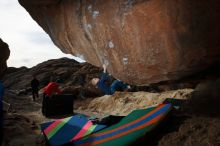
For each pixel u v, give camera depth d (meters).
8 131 6.52
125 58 6.00
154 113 4.86
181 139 3.99
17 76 23.97
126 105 9.54
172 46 5.01
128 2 5.47
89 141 4.75
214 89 4.98
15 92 18.39
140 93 10.09
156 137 4.40
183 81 5.48
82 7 6.82
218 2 4.36
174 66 5.12
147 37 5.32
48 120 9.05
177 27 4.84
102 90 13.67
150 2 5.07
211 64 4.77
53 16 8.25
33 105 13.15
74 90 14.27
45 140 5.62
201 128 4.10
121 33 5.84
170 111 4.80
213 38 4.54
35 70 24.12
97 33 6.58
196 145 3.69
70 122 5.84
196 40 4.70
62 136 5.25
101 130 5.07
